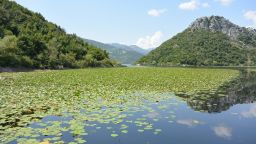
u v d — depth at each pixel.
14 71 57.62
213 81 36.59
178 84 30.94
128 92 23.50
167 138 11.23
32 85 27.95
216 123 13.77
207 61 171.12
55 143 10.23
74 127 12.25
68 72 53.12
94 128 12.34
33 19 102.06
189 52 182.75
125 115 14.52
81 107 16.55
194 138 11.32
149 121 13.79
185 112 16.16
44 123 12.94
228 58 181.62
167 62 177.12
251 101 20.73
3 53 58.91
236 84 33.78
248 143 10.84
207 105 18.67
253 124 13.68
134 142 10.69
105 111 15.43
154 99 20.22
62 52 86.69
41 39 79.69
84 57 91.88
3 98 19.56
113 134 11.16
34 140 10.49
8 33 76.81
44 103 17.81
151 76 43.03
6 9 95.88
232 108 17.81
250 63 181.50
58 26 113.06
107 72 53.53
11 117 14.09
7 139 10.66
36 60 67.25
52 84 29.05
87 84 29.42
